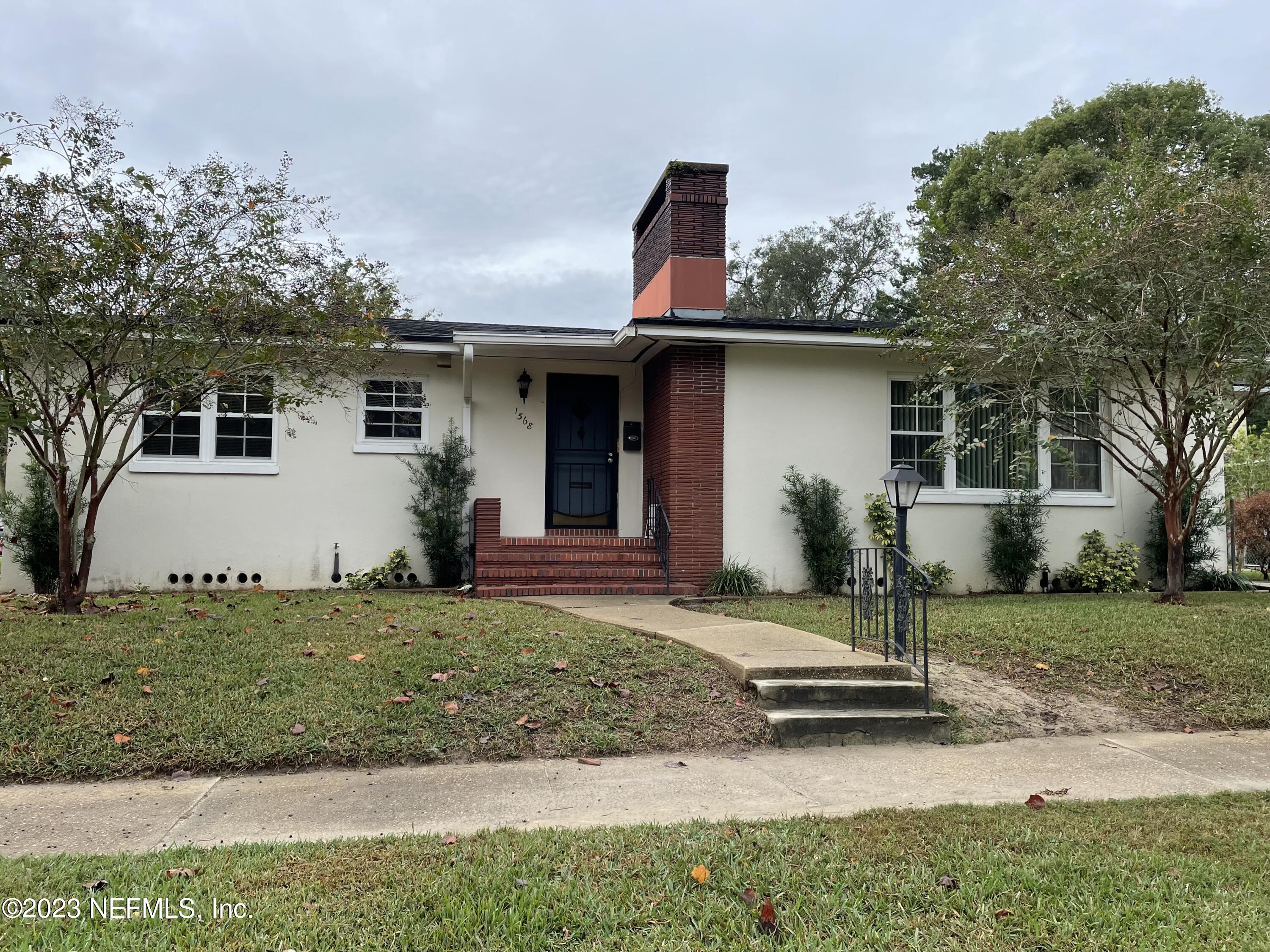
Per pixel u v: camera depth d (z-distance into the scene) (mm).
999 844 3947
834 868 3621
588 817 4414
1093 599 11508
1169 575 10727
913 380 13234
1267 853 3879
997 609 10094
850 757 5648
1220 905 3301
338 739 5445
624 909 3248
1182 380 9812
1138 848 3930
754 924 3119
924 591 6402
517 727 5750
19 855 3861
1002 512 13070
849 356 13023
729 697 6348
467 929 3049
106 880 3455
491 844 3891
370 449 12625
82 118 7605
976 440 12047
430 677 6383
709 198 12867
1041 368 10180
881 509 12766
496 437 13406
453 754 5438
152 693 5969
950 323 10461
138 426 11953
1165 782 5145
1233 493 22578
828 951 2926
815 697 6238
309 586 12375
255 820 4344
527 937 2998
